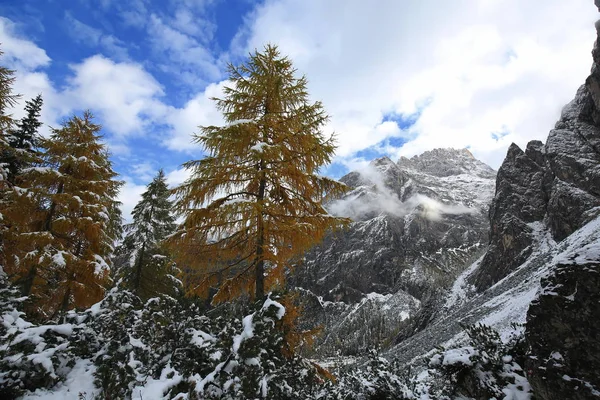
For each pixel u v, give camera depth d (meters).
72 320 7.71
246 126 8.30
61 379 6.32
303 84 9.77
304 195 9.19
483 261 101.06
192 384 5.65
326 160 8.91
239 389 5.16
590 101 80.50
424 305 111.00
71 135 15.42
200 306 9.80
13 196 12.69
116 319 7.52
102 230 14.57
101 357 6.75
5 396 5.62
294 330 7.85
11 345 6.36
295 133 8.91
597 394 5.24
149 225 18.12
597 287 5.78
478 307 60.19
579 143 79.31
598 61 67.19
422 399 8.08
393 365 9.34
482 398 6.97
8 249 13.60
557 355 6.02
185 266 8.59
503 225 93.88
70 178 13.98
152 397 5.76
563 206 72.44
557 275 6.55
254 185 9.64
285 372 6.89
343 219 8.48
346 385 8.95
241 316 7.11
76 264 13.31
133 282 17.25
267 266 8.95
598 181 68.31
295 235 8.39
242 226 8.28
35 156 14.43
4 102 12.91
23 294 12.32
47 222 13.85
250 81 9.77
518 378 6.92
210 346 6.42
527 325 6.92
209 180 8.31
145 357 7.50
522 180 105.06
